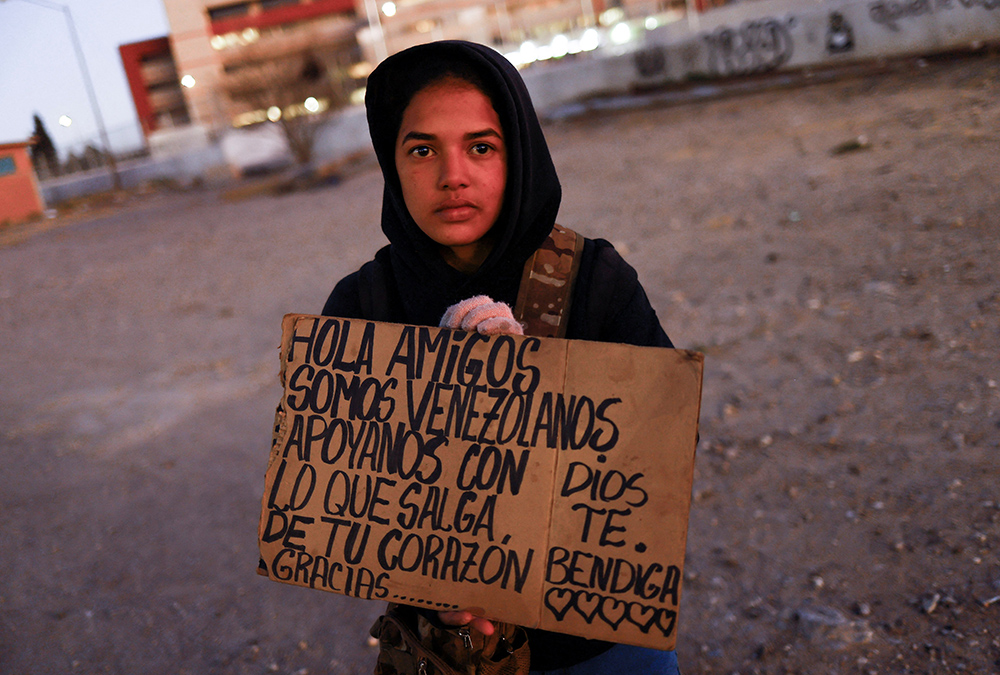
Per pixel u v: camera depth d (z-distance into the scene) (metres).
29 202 25.48
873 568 2.71
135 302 9.45
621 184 10.07
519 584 1.23
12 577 3.74
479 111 1.19
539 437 1.23
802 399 3.87
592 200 9.51
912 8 13.49
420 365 1.28
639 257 6.75
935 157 7.48
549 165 1.29
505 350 1.25
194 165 26.20
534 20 57.84
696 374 1.18
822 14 14.77
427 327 1.28
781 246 6.14
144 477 4.59
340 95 23.23
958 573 2.59
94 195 27.20
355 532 1.29
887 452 3.30
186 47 55.16
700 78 17.38
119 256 13.40
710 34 16.77
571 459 1.22
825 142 9.41
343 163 20.16
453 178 1.19
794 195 7.46
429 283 1.35
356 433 1.30
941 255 5.16
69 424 5.71
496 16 58.12
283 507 1.31
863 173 7.57
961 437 3.27
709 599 2.76
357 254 9.48
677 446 1.18
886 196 6.68
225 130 25.00
